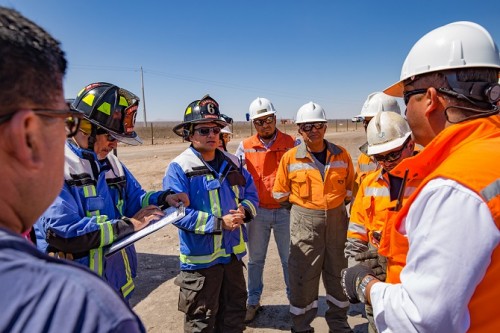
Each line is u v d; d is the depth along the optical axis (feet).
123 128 6.95
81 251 6.24
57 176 2.39
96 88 6.81
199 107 9.46
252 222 13.21
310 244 10.87
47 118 2.23
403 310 3.58
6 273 1.86
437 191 3.36
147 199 8.23
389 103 12.11
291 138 14.65
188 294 9.07
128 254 7.55
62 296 1.87
